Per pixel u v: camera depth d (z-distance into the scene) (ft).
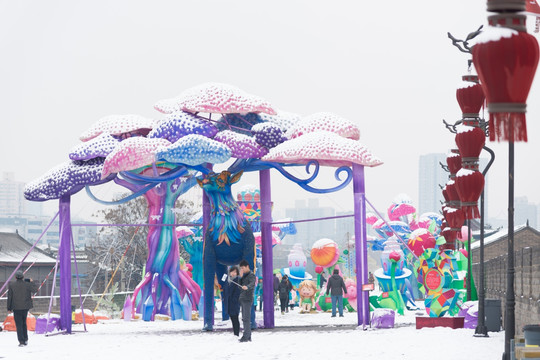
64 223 86.02
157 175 84.64
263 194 86.48
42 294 228.63
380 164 81.10
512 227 45.37
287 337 72.33
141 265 240.53
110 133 90.79
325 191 83.41
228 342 68.80
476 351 55.67
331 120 85.25
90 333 86.17
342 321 102.58
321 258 134.21
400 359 52.01
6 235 233.76
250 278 69.15
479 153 55.57
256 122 88.33
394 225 156.46
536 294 59.41
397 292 118.32
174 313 110.52
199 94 84.43
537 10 39.42
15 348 68.39
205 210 84.48
